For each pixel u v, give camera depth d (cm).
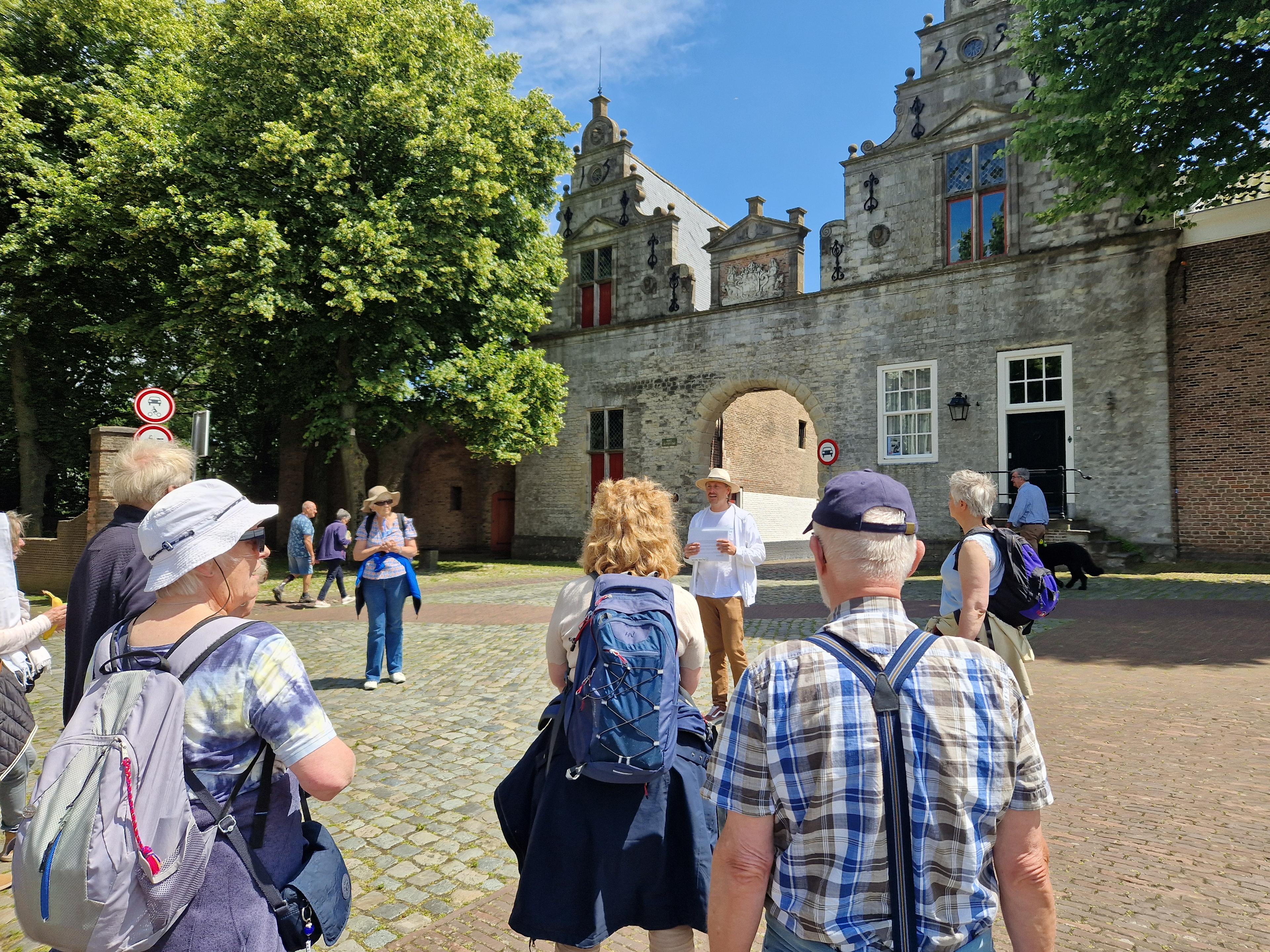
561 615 245
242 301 1509
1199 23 996
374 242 1532
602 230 2141
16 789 344
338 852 182
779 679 137
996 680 137
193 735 152
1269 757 444
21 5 1750
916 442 1619
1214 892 299
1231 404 1327
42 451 2069
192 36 1759
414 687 682
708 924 140
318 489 2506
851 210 1714
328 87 1586
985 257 1551
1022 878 135
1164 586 1099
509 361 1859
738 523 573
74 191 1579
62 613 314
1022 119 1501
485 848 368
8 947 289
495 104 1806
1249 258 1313
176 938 144
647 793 214
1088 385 1428
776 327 1814
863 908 128
